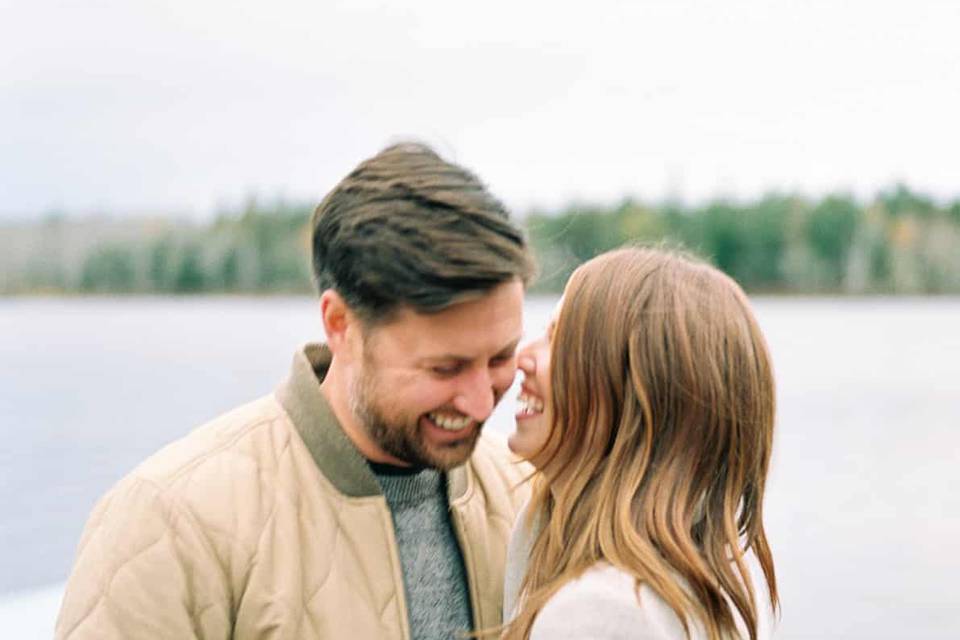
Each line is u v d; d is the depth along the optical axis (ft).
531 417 5.59
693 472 5.13
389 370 4.75
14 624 9.26
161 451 5.09
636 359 5.16
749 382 5.29
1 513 19.26
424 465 4.98
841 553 18.85
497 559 5.73
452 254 4.55
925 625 15.16
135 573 4.63
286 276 110.73
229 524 4.83
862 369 48.01
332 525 5.06
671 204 92.94
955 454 28.17
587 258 5.67
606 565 4.95
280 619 4.80
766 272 96.84
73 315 95.04
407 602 5.32
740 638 5.11
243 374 46.37
